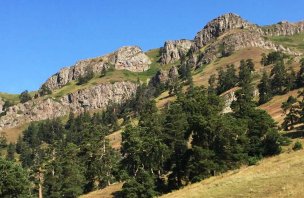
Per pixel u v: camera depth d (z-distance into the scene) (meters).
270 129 77.75
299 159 58.34
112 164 105.75
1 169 80.06
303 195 36.84
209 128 75.00
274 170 53.91
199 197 46.69
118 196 85.25
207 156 72.94
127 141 92.62
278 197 38.12
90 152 107.94
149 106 129.62
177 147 81.44
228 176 63.09
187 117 83.00
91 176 105.62
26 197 82.88
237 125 78.56
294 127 102.19
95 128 123.38
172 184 77.88
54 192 99.81
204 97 89.81
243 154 74.81
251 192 42.59
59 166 105.12
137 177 78.69
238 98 93.75
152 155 83.25
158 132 88.56
